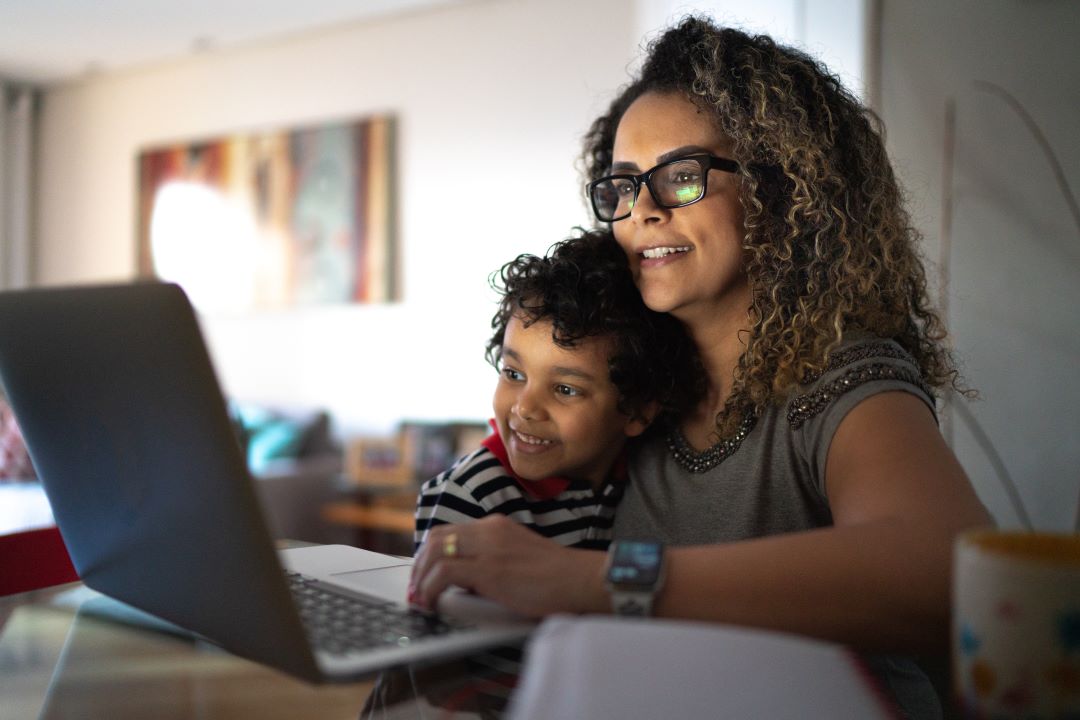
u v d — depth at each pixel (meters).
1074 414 2.86
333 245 5.52
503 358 1.13
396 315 5.36
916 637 0.65
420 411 5.29
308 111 5.65
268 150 5.76
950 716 1.02
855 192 1.06
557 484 1.10
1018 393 2.93
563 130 4.83
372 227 5.38
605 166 1.30
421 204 5.27
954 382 1.16
